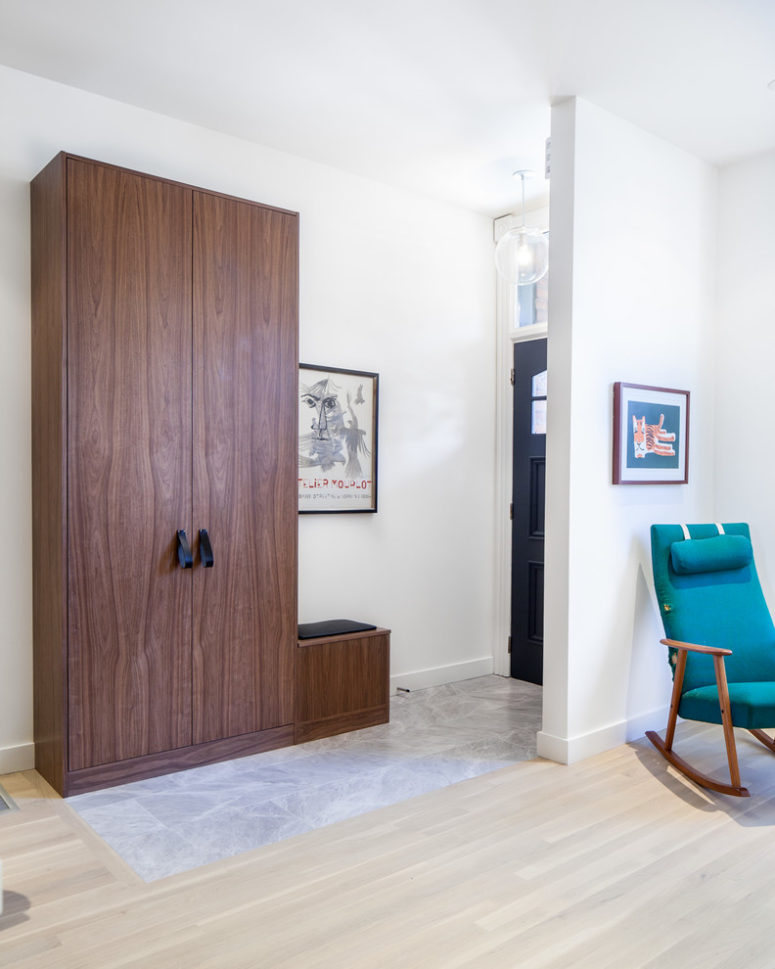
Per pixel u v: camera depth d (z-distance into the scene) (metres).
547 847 2.37
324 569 3.85
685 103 3.17
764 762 3.10
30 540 3.00
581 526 3.15
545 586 3.18
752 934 1.92
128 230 2.82
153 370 2.89
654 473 3.47
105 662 2.80
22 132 2.95
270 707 3.24
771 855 2.33
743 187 3.76
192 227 2.98
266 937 1.90
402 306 4.16
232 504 3.11
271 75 2.96
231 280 3.10
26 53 2.81
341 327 3.89
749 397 3.74
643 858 2.30
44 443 2.86
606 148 3.23
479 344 4.55
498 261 3.81
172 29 2.64
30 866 2.26
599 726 3.25
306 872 2.22
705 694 2.90
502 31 2.64
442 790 2.82
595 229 3.19
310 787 2.85
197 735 3.03
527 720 3.69
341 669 3.48
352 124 3.37
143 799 2.73
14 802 2.56
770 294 3.66
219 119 3.33
